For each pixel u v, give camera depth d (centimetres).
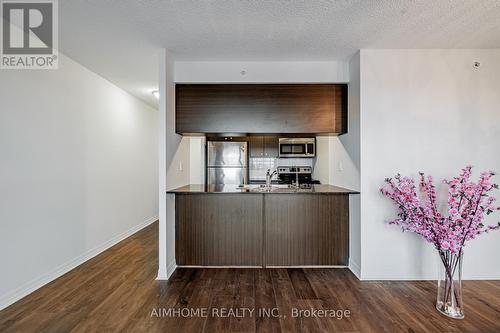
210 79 306
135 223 463
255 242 311
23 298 232
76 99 307
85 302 226
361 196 274
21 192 233
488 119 272
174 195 307
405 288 256
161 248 276
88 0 191
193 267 309
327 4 197
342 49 274
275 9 204
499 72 273
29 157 241
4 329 189
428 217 210
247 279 276
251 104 312
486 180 199
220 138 506
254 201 310
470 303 227
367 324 198
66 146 290
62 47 269
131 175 447
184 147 361
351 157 300
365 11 206
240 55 289
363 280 273
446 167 272
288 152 494
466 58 273
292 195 310
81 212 315
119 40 254
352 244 300
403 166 273
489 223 270
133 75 351
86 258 324
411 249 275
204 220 310
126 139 430
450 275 210
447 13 208
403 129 273
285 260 310
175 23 224
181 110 312
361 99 273
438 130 273
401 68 273
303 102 312
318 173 478
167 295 240
